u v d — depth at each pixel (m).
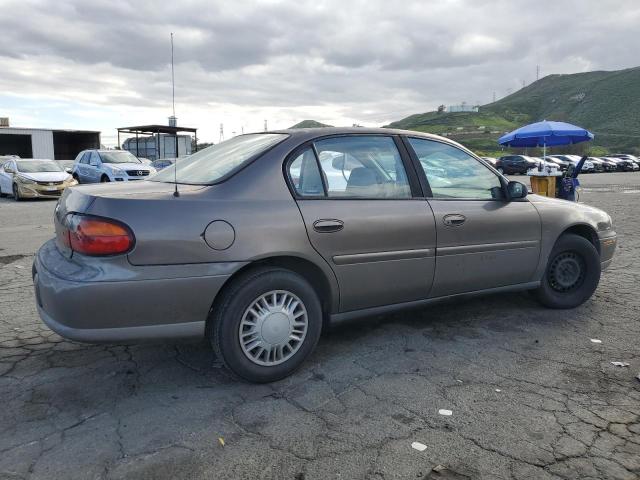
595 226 4.91
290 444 2.65
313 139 3.60
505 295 5.25
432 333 4.22
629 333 4.22
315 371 3.51
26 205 15.25
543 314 4.68
